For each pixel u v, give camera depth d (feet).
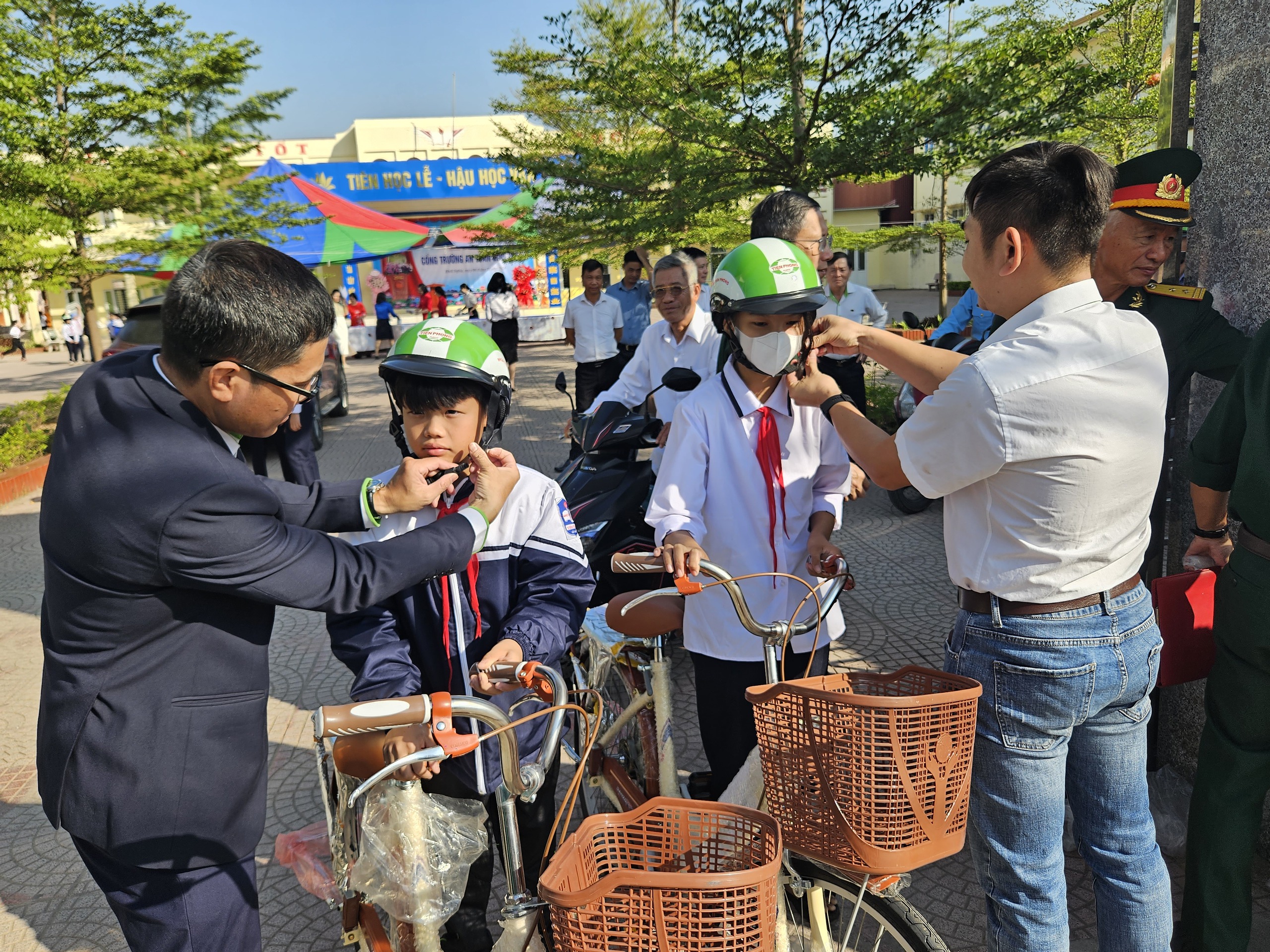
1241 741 6.75
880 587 16.84
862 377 16.97
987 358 5.30
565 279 82.38
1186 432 9.27
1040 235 5.35
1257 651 6.49
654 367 14.99
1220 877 6.91
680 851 5.09
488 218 45.75
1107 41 33.37
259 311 4.58
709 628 7.57
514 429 34.04
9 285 34.86
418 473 5.74
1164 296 8.78
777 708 5.03
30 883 9.61
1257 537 6.61
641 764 8.80
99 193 34.17
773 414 7.40
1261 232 8.30
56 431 4.99
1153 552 9.27
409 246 48.03
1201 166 8.45
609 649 8.48
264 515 4.86
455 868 5.63
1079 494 5.21
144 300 29.12
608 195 27.61
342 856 5.74
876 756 4.70
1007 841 5.74
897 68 22.91
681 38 26.18
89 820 4.83
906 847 4.80
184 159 36.04
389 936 6.11
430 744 4.95
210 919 5.08
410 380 5.79
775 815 5.23
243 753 5.09
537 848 6.98
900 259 117.91
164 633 4.80
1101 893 6.08
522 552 6.42
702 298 18.15
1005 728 5.59
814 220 10.41
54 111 35.09
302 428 21.02
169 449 4.72
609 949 4.18
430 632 6.30
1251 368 6.68
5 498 26.73
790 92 24.63
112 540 4.57
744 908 4.09
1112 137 32.73
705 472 7.45
